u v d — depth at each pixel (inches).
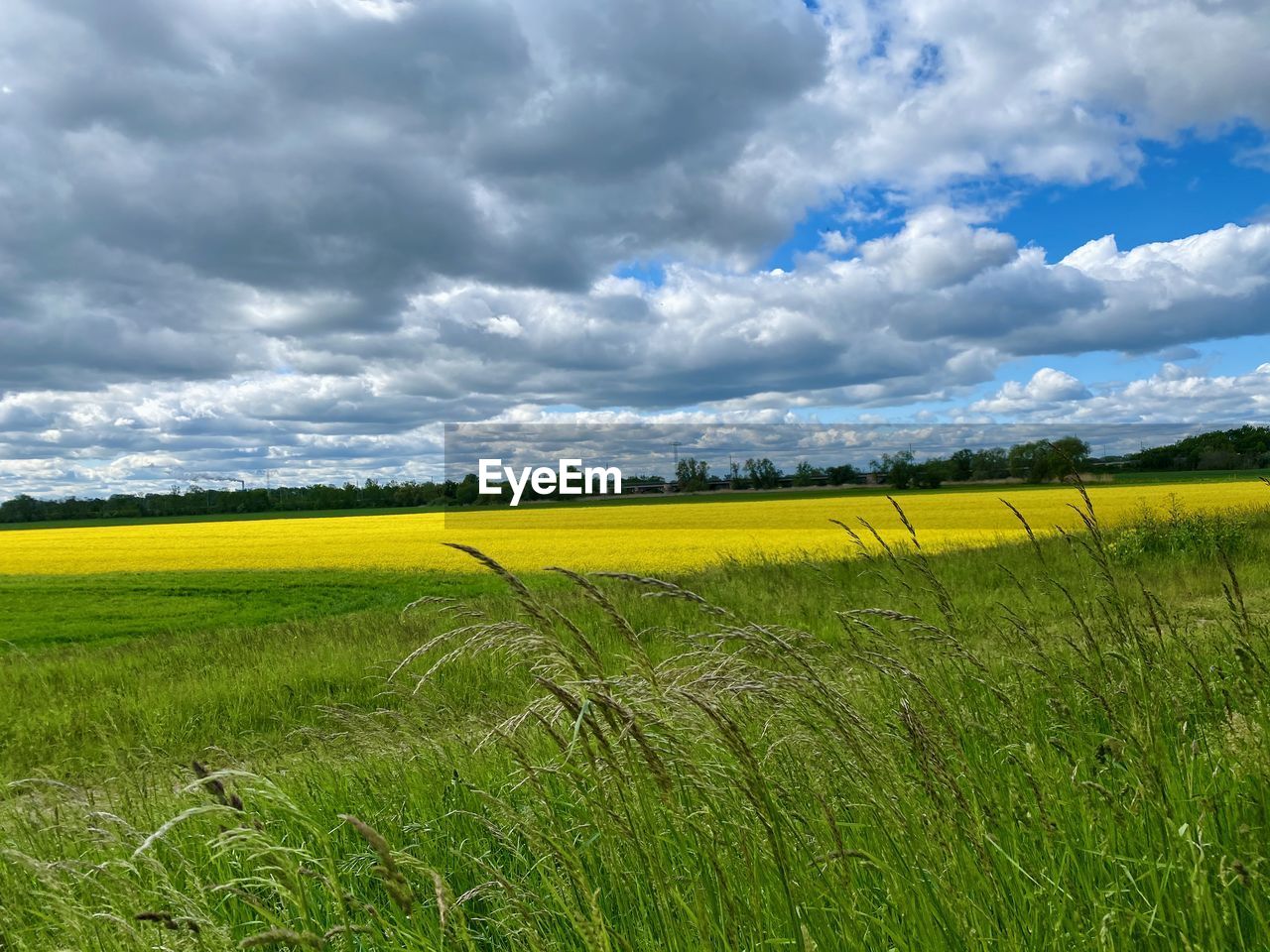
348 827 142.9
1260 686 111.7
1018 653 168.2
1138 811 93.6
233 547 1432.1
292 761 213.9
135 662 471.5
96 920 87.8
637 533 1258.0
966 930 74.0
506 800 137.0
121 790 166.7
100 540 1788.9
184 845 134.0
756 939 76.9
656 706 84.0
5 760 297.7
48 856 136.0
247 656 460.1
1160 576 436.1
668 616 415.2
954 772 109.3
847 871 87.7
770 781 94.3
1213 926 69.5
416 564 1042.1
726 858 86.4
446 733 186.4
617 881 91.3
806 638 134.9
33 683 422.9
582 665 78.8
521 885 106.4
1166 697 120.3
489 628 77.5
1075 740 122.1
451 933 86.7
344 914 68.7
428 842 131.9
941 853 84.1
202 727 317.7
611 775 82.5
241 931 99.8
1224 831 87.5
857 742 92.4
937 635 123.8
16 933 100.7
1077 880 84.7
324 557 1193.4
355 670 378.0
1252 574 423.8
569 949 88.2
